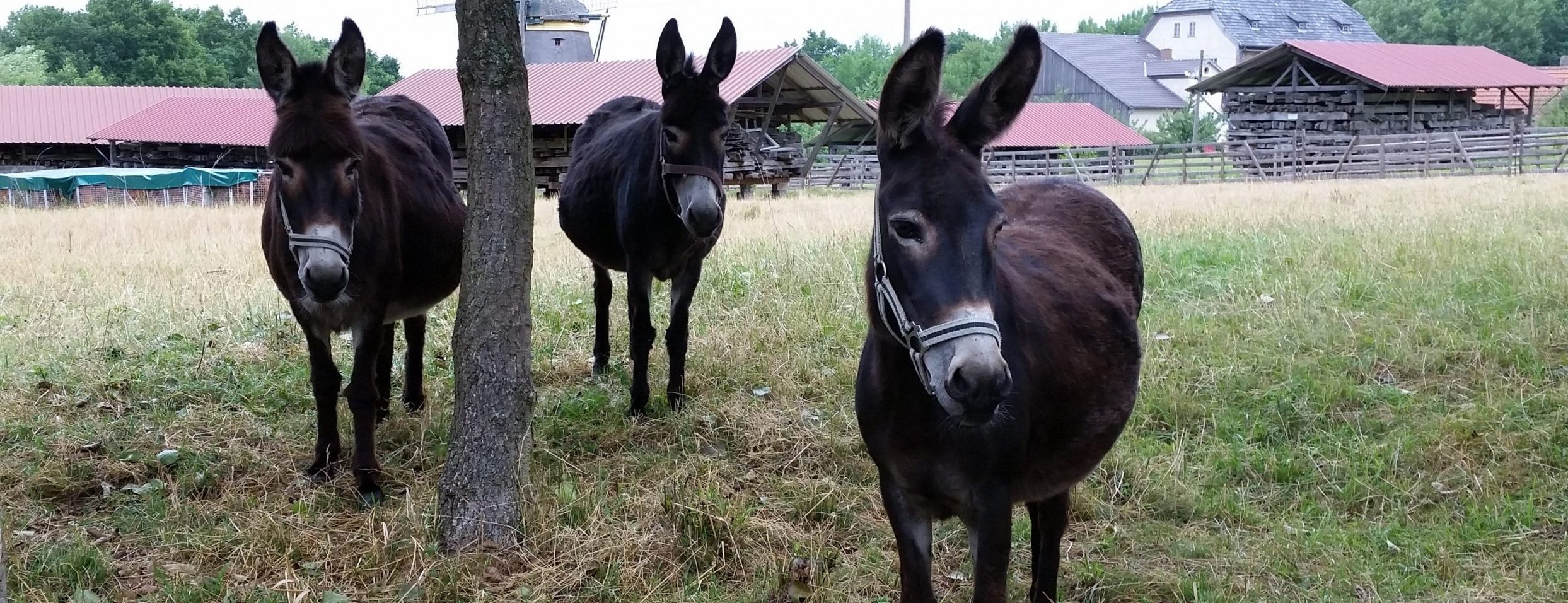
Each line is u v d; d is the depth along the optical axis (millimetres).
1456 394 5418
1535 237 8383
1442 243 8266
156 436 5176
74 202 26531
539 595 3832
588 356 6820
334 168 4195
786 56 23938
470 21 3914
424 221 5250
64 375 5996
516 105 4016
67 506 4523
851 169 32188
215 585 3836
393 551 4059
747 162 21016
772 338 6707
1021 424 2982
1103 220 4246
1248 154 29484
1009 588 4066
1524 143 26438
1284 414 5371
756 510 4535
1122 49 73875
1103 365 3443
